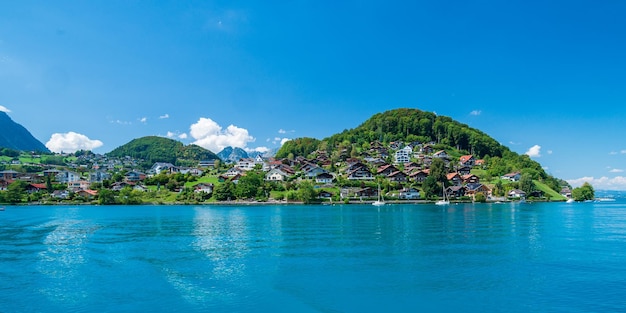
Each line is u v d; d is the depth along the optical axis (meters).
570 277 31.14
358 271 32.91
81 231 60.34
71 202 146.00
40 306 24.72
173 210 112.25
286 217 83.31
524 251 41.28
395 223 69.00
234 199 147.38
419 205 131.75
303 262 36.25
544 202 158.88
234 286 28.56
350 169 170.50
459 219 76.81
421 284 29.22
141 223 72.62
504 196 158.62
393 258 37.94
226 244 46.41
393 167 172.25
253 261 36.72
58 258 38.72
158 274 31.98
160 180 177.00
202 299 25.73
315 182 158.88
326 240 49.06
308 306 24.52
